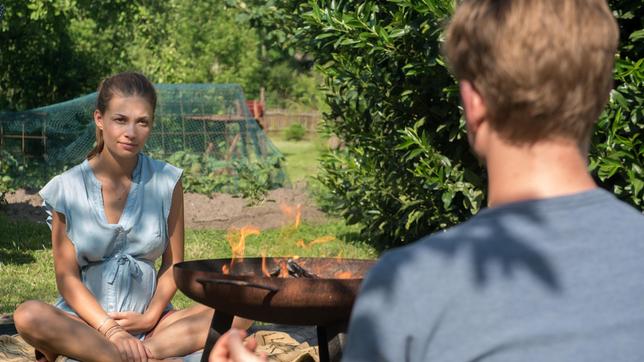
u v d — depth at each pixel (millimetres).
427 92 7000
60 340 4039
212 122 13891
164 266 4496
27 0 14953
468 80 1470
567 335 1319
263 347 4758
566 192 1423
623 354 1319
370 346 1368
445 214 7375
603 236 1389
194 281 3135
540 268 1354
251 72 26094
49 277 7910
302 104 29547
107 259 4359
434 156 6836
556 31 1380
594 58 1386
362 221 9047
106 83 4301
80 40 17109
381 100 7496
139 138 4242
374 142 8000
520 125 1419
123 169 4383
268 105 29703
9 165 13477
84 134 13633
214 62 25109
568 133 1420
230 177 13047
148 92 4293
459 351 1333
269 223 11438
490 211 1426
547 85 1380
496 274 1351
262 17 10867
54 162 13734
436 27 6043
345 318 3158
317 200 12477
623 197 5672
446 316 1346
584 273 1356
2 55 15914
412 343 1359
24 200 12570
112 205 4371
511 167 1442
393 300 1368
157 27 18828
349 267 3820
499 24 1404
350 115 8625
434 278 1361
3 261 8477
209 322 4328
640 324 1339
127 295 4332
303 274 3531
